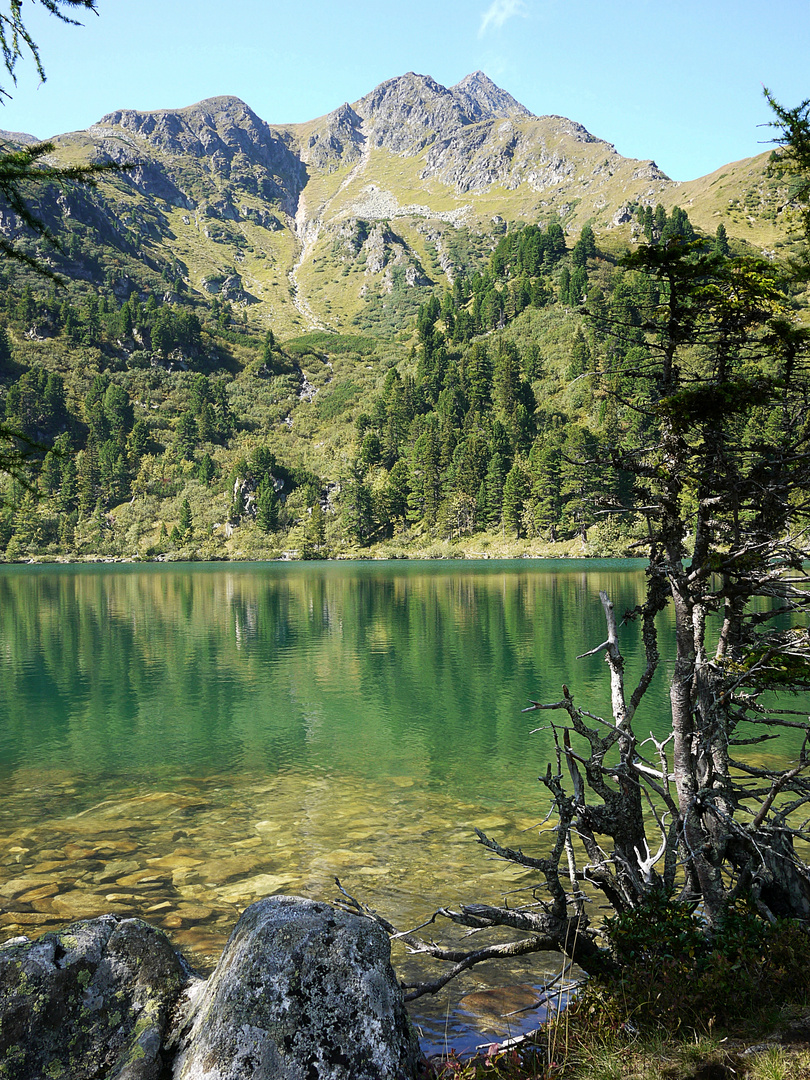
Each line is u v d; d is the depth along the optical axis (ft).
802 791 22.38
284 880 34.06
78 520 628.69
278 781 51.29
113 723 70.28
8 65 17.24
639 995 17.99
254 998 14.43
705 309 21.99
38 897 32.63
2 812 45.19
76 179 17.52
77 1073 14.60
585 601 186.29
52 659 110.52
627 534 445.78
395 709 74.33
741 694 24.58
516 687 83.41
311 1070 13.70
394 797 47.16
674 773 23.58
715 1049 15.65
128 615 176.76
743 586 22.50
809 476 21.76
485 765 54.65
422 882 33.53
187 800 47.29
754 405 21.88
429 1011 23.00
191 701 79.87
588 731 23.04
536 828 40.73
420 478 589.32
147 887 33.58
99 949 16.47
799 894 22.30
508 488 516.73
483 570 351.46
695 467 23.27
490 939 28.12
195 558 579.07
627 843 23.16
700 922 20.98
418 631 136.05
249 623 156.76
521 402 640.58
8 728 68.59
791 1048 15.19
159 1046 14.98
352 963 14.94
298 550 561.84
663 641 113.80
